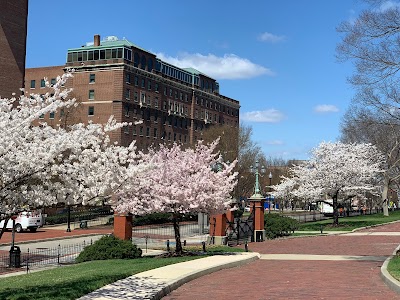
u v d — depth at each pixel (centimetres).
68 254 2544
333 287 1327
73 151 1079
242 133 7262
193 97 10662
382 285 1352
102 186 1102
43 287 1243
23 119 1095
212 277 1614
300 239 3575
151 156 2223
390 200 9750
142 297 1120
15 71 5544
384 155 5916
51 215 5047
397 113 3794
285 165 10294
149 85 9200
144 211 2175
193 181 2211
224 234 3030
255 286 1382
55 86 1153
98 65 8525
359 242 3216
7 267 2067
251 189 7056
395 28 2050
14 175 1003
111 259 2034
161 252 2555
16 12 5588
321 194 4734
